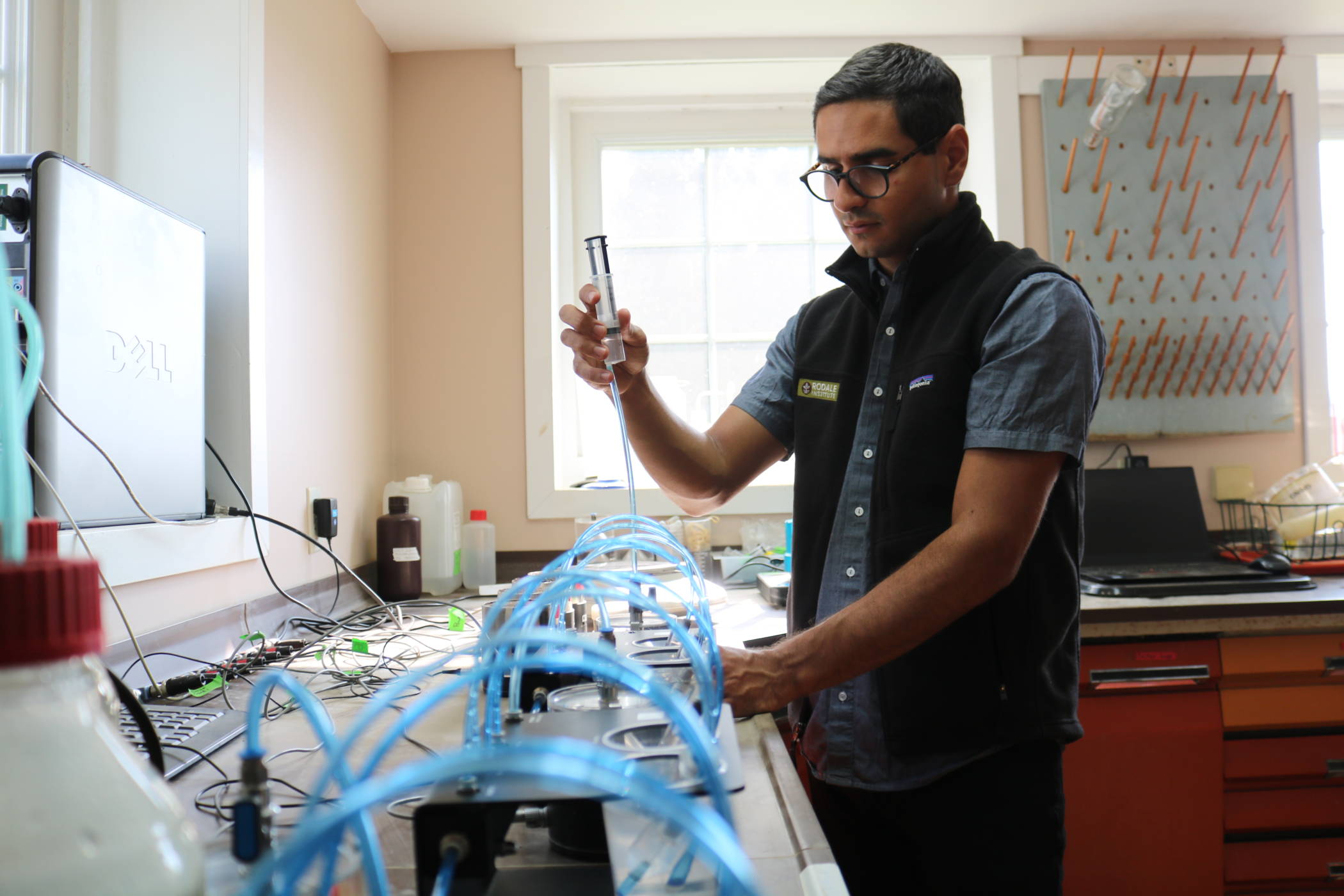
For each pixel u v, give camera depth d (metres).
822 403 1.35
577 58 2.55
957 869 1.13
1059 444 1.05
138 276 1.30
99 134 1.66
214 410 1.67
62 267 1.13
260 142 1.73
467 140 2.57
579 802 0.54
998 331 1.12
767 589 2.02
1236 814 1.95
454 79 2.57
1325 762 1.96
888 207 1.20
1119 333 2.57
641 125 2.75
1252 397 2.60
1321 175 2.81
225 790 0.80
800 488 1.36
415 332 2.56
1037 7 2.42
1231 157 2.59
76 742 0.33
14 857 0.30
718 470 1.47
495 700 0.63
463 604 2.13
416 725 1.03
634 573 0.83
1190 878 1.93
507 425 2.56
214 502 1.59
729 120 2.75
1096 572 2.13
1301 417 2.63
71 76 1.64
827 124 1.22
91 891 0.31
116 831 0.33
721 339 2.76
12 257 1.11
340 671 1.37
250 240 1.68
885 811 1.19
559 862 0.66
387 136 2.53
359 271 2.29
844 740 1.20
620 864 0.53
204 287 1.49
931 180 1.21
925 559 1.04
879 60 1.20
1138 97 2.57
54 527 0.42
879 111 1.17
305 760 0.90
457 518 2.42
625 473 2.72
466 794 0.52
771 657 0.98
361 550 2.28
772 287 2.77
